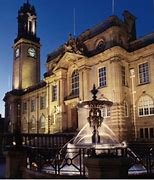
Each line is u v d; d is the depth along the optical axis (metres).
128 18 43.88
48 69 54.72
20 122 66.62
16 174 16.34
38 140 29.09
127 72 38.78
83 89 41.22
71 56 43.22
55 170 14.67
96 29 43.50
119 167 8.98
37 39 77.12
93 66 41.41
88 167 9.39
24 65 72.62
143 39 38.78
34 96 62.41
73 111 44.91
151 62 36.31
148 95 35.94
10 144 18.77
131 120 37.16
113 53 37.78
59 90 46.88
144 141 34.12
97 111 24.27
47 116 50.59
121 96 36.50
